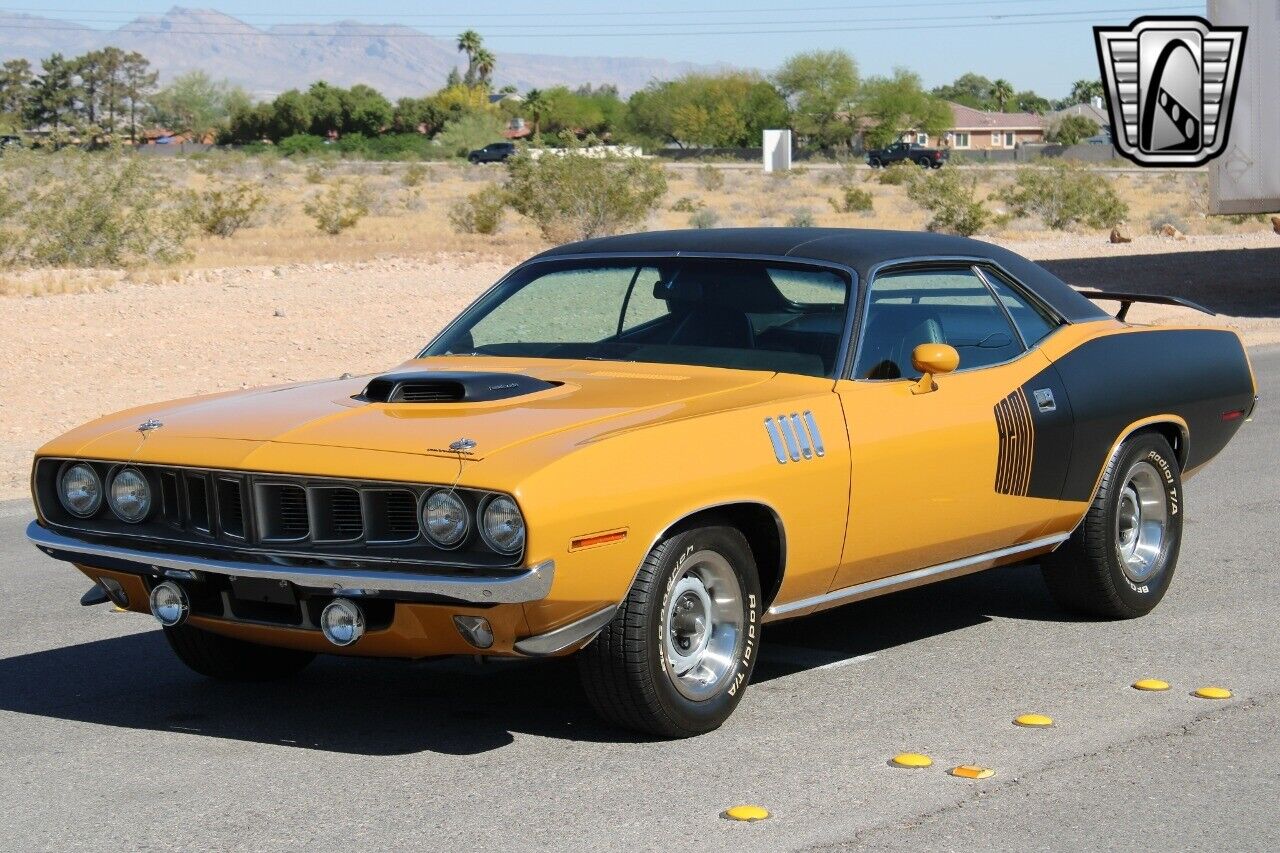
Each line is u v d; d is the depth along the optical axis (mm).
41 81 144500
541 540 4254
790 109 132750
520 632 4453
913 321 5688
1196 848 3988
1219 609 6691
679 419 4746
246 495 4582
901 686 5539
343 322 19922
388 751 4840
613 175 35375
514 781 4527
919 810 4258
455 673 5797
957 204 39438
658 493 4543
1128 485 6477
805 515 5027
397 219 44656
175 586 4719
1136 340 6492
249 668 5617
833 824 4145
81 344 17656
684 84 133875
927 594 7090
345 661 6008
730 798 4363
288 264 27938
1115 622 6500
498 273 26375
